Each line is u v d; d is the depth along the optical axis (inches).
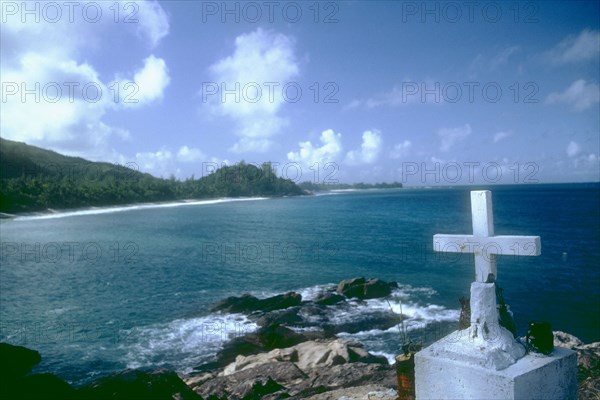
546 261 1798.7
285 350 616.7
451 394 170.9
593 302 1187.9
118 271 1610.5
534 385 161.8
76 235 2778.1
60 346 847.1
